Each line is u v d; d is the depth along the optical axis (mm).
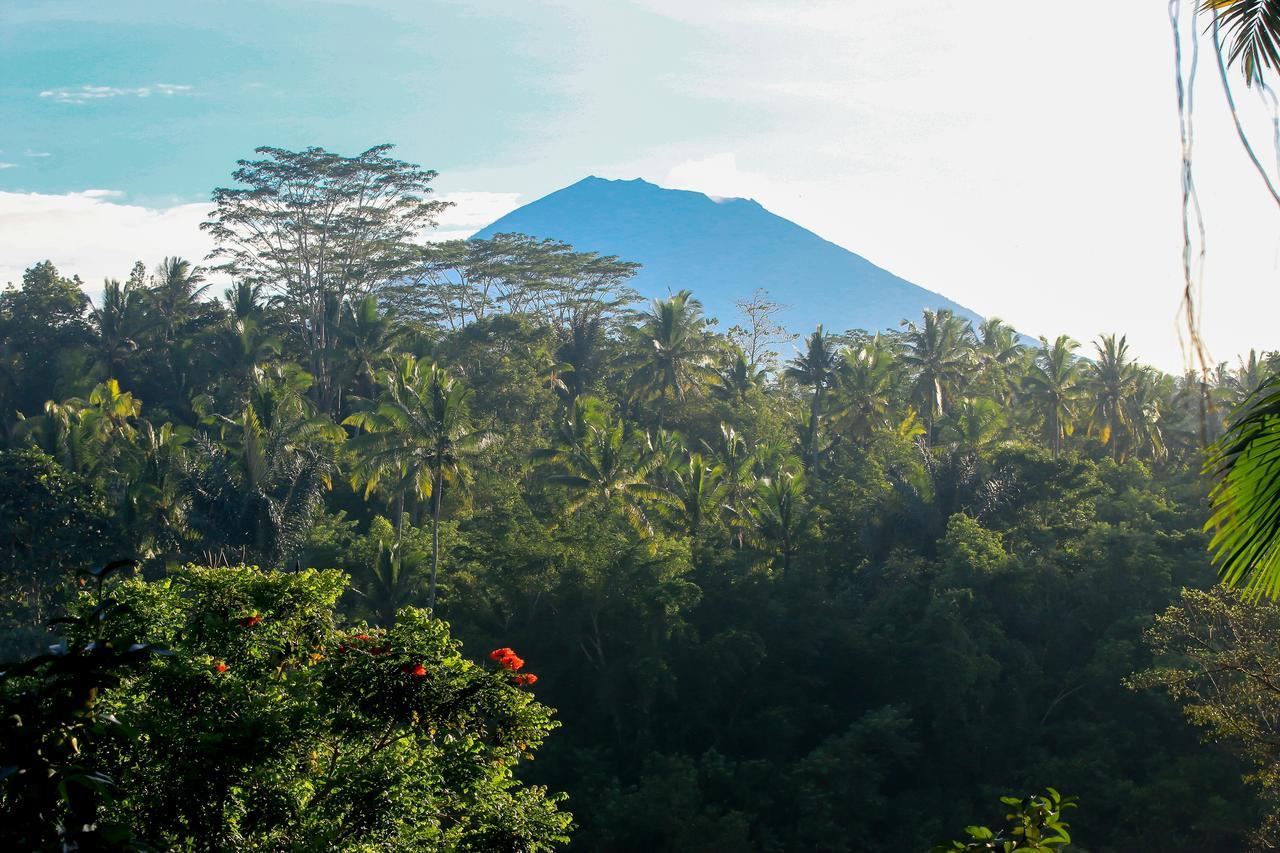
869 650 44688
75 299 79000
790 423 77250
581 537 44625
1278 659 24047
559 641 42969
